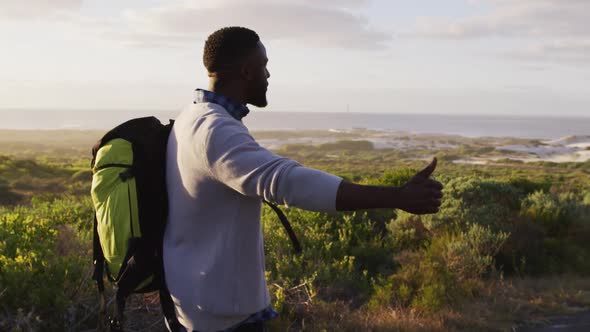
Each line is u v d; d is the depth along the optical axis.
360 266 7.39
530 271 8.16
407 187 1.26
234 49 1.53
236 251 1.49
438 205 1.27
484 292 6.79
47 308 3.74
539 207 10.17
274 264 6.42
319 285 5.99
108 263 1.62
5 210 8.55
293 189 1.27
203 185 1.43
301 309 5.01
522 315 6.08
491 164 117.81
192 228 1.49
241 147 1.35
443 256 7.46
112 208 1.52
